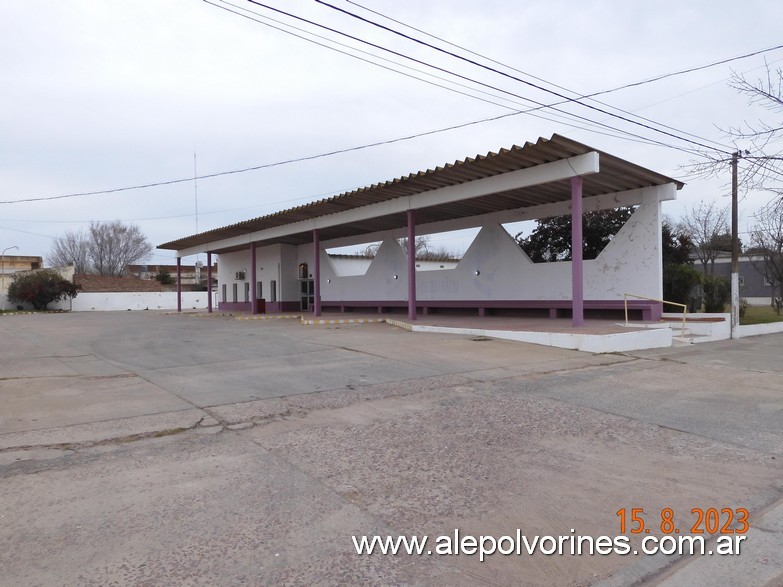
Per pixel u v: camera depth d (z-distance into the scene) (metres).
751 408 6.80
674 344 13.38
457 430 5.78
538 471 4.59
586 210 17.47
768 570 3.10
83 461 4.82
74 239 65.94
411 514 3.76
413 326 16.36
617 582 2.97
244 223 25.28
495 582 2.94
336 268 29.36
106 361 10.90
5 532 3.44
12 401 7.14
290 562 3.10
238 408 6.71
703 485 4.30
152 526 3.53
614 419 6.25
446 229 21.84
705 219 30.61
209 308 32.88
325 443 5.33
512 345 12.20
